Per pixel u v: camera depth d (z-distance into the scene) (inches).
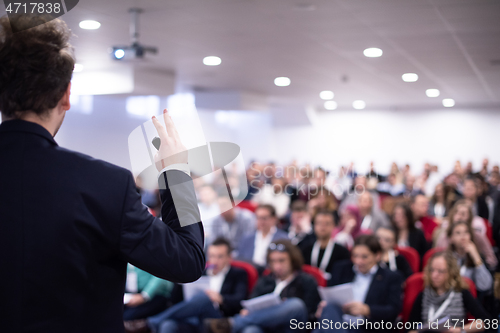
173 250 31.8
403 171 409.4
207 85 343.9
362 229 210.5
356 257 133.1
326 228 168.4
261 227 194.9
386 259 152.2
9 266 30.3
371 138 503.2
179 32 191.0
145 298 149.9
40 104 32.8
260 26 180.9
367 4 150.2
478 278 136.7
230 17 168.6
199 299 138.9
